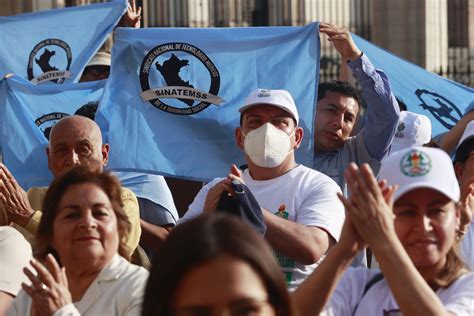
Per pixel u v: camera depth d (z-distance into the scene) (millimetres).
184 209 15016
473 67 35938
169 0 33094
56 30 16875
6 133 15273
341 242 8219
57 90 15438
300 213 11523
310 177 11750
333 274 8203
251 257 6465
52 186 9672
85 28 16844
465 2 37656
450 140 14719
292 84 14172
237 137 12203
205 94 14266
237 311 6465
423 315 7973
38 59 16891
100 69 17203
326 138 14070
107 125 14219
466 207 9750
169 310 6488
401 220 8625
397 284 8039
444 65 35844
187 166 14125
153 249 12648
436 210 8617
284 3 35062
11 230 10633
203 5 33500
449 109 16375
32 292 8469
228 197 10781
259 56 14273
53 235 9617
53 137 12656
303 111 13969
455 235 8789
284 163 11797
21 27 16922
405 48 35375
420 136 14688
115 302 9391
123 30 14352
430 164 8570
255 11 35594
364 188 8086
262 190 11734
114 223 9602
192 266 6453
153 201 13523
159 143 14172
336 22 35469
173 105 14266
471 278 8734
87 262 9492
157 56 14297
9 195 11672
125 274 9508
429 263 8625
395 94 16453
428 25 35344
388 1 35344
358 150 13945
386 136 13727
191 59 14312
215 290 6449
